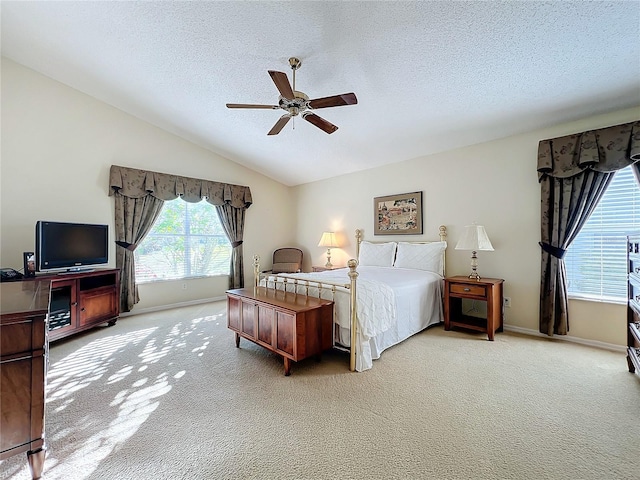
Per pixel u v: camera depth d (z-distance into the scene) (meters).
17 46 3.17
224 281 5.48
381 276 3.47
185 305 4.92
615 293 2.91
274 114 3.85
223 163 5.43
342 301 2.63
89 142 3.96
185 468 1.41
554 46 2.19
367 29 2.29
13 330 1.29
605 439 1.60
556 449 1.52
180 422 1.78
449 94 2.91
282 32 2.45
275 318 2.52
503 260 3.53
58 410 1.90
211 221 5.32
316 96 3.18
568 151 2.98
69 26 2.80
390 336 2.91
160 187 4.53
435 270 3.88
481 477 1.34
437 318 3.70
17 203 3.45
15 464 1.46
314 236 6.03
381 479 1.34
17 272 3.03
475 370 2.45
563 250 3.06
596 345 2.96
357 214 5.23
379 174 4.88
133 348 3.01
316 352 2.50
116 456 1.49
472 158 3.81
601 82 2.52
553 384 2.20
